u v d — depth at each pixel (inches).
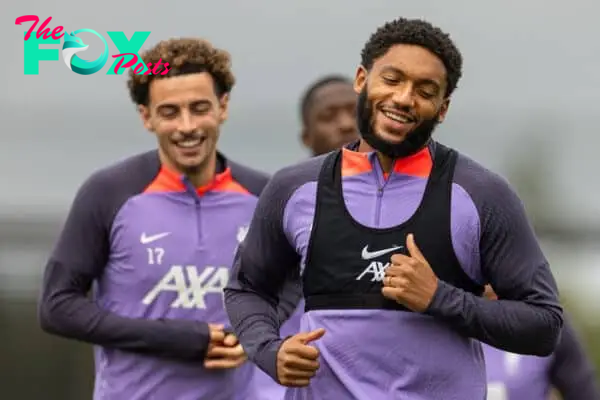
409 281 404.2
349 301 416.5
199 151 525.7
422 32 411.8
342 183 421.7
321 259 419.8
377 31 420.2
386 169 420.8
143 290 530.0
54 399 816.9
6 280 845.8
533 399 530.0
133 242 529.7
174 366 527.5
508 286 416.2
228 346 527.5
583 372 535.2
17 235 948.6
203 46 528.1
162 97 522.6
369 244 414.9
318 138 651.5
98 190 531.5
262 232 433.1
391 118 411.8
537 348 414.3
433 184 416.5
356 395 414.3
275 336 425.4
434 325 414.6
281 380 414.0
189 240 532.7
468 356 420.2
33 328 824.9
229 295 444.1
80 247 530.3
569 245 1104.8
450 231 412.5
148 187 534.6
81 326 525.7
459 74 418.0
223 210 539.8
